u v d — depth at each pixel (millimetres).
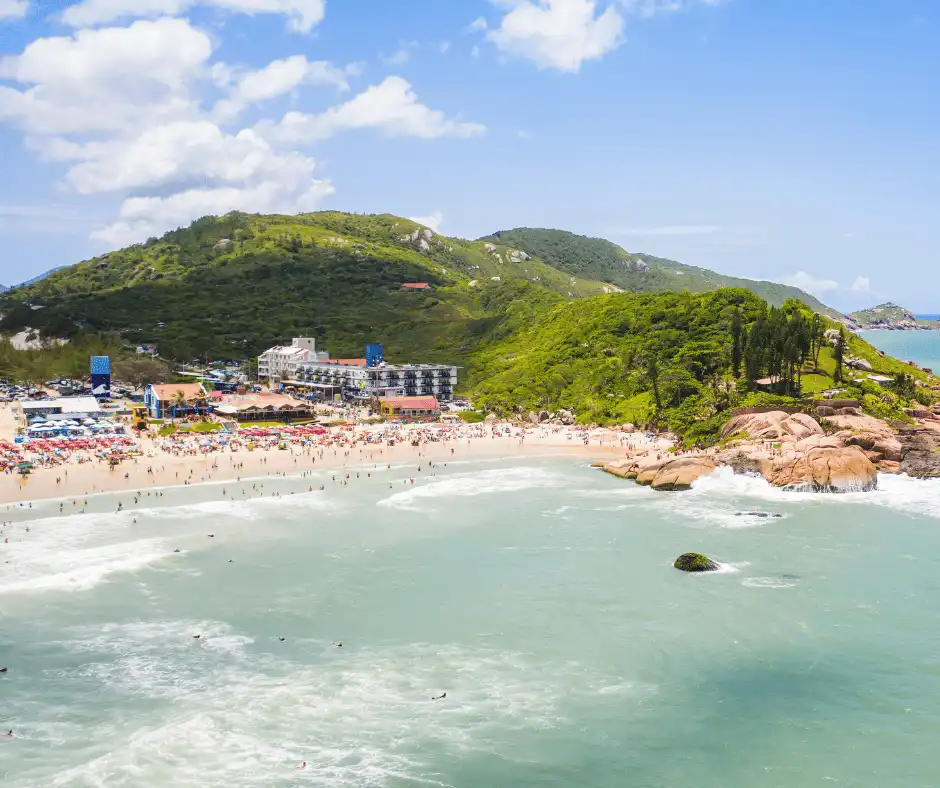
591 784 61469
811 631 87188
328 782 61031
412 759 64188
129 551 112188
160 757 63844
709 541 118625
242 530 123750
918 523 127188
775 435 169500
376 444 198875
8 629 86562
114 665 78938
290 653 81875
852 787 61125
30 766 62531
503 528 125938
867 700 73438
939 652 82375
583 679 77000
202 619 89812
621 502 143125
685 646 83812
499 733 68000
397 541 119125
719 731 68562
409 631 87250
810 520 129250
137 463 169875
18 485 148750
